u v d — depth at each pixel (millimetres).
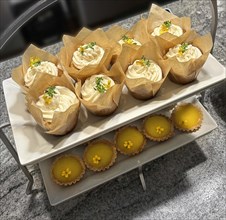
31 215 566
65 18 962
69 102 472
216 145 615
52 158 565
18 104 507
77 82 497
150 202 562
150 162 605
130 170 557
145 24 533
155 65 503
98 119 486
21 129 477
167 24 534
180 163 601
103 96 451
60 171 532
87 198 575
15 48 884
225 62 702
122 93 508
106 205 565
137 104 492
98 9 958
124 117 479
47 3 438
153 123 566
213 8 499
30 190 584
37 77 472
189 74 483
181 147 617
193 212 544
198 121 578
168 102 487
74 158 546
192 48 506
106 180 541
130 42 516
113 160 545
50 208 569
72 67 516
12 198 586
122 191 578
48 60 530
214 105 658
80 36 538
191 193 564
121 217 551
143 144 556
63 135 470
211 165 593
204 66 515
